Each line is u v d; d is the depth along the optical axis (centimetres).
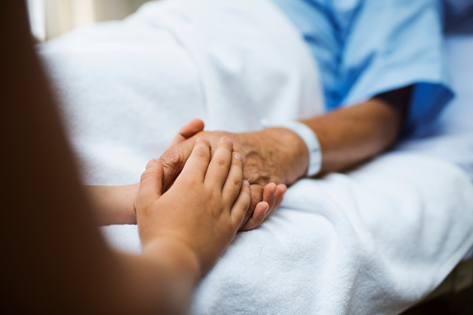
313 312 40
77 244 21
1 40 19
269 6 85
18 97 19
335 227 46
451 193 66
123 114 55
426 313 82
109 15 175
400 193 62
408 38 84
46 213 20
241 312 36
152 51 64
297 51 79
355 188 60
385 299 48
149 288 25
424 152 83
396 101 82
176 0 83
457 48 99
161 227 32
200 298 33
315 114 80
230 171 41
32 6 134
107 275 22
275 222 47
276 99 74
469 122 88
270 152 53
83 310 21
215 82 64
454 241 62
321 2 96
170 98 60
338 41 99
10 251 19
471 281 71
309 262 43
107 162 50
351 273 42
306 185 55
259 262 39
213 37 70
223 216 37
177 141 49
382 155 83
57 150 20
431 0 89
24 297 20
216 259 36
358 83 86
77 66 54
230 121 65
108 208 41
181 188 36
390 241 53
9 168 19
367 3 91
